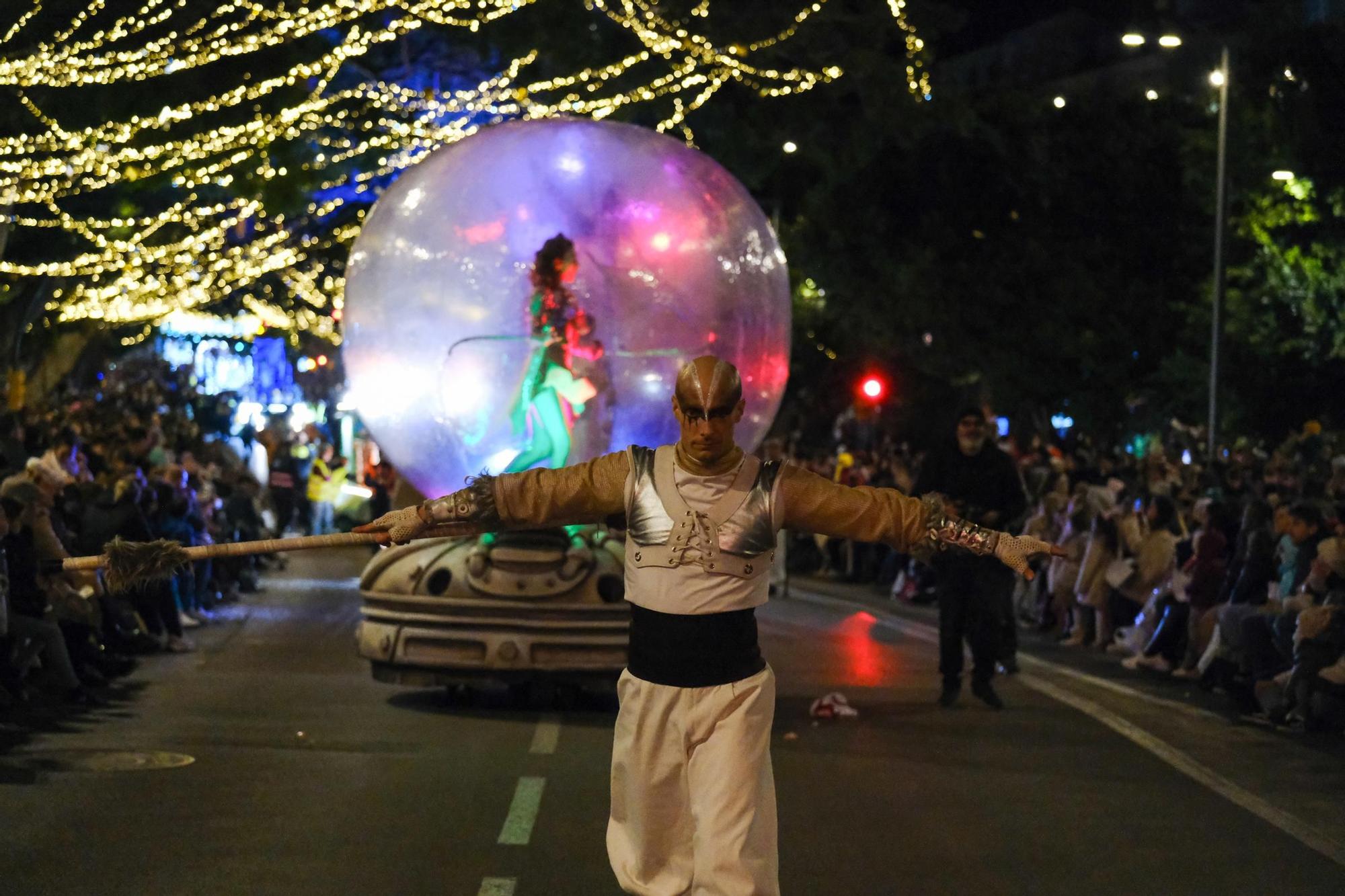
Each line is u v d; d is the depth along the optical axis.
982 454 12.41
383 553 12.21
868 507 5.20
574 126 13.58
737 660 5.16
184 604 17.62
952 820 8.55
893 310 36.25
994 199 35.00
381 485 32.03
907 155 35.69
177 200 30.11
